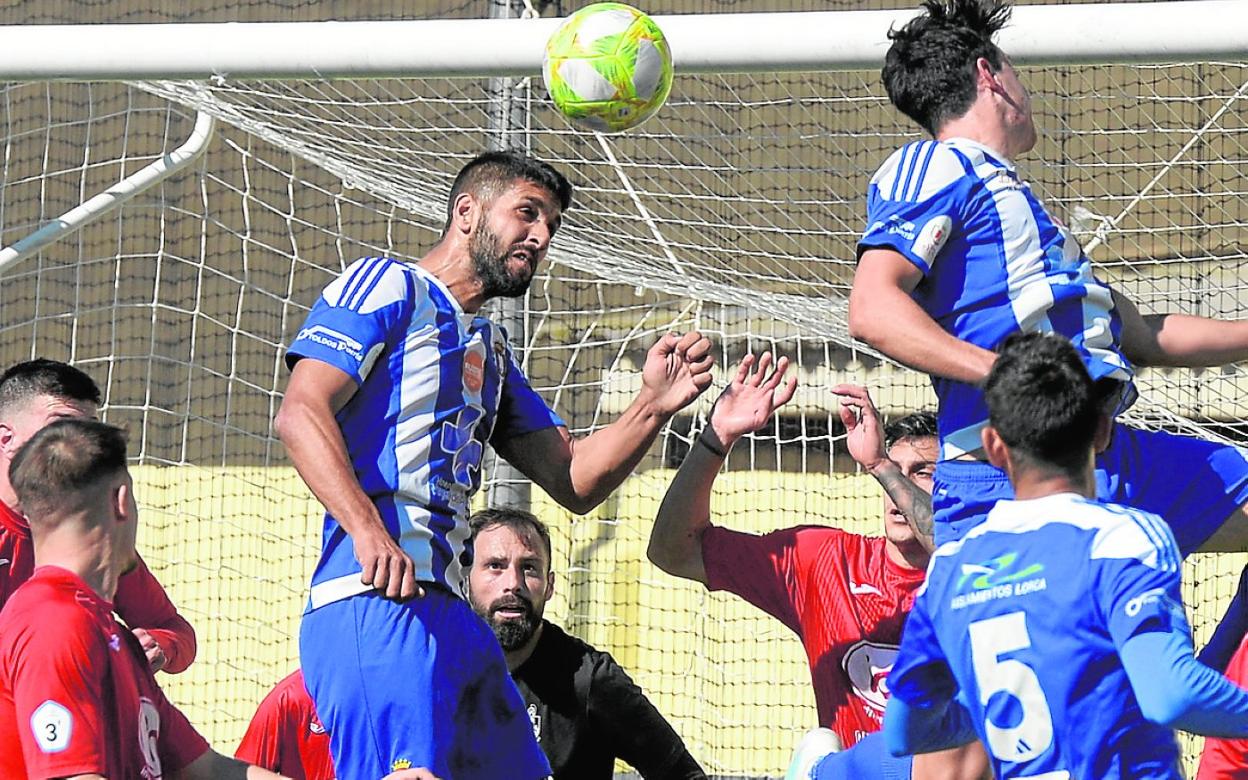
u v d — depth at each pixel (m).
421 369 14.74
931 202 13.51
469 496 15.30
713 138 23.61
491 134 22.30
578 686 19.17
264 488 30.42
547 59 17.03
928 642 12.35
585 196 24.47
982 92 14.23
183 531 31.44
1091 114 24.17
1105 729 11.22
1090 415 11.80
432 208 23.97
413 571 13.84
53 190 31.75
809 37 17.81
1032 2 24.33
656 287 23.58
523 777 15.05
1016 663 11.52
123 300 32.19
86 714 13.27
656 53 16.84
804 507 29.09
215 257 31.88
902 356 13.03
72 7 32.56
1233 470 14.20
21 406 17.64
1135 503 14.13
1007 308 13.54
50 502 14.07
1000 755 11.65
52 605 13.54
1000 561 11.75
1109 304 14.05
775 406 18.42
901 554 18.94
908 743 12.89
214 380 31.91
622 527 29.52
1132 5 17.12
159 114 31.84
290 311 31.61
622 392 28.23
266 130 23.28
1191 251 23.50
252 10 31.86
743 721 28.84
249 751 19.41
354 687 14.22
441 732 14.24
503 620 18.77
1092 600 11.27
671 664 29.09
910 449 19.39
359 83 25.56
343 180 24.73
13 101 31.56
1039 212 13.85
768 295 23.83
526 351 23.84
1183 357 15.41
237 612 30.94
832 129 25.03
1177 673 10.70
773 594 19.31
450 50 18.56
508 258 15.32
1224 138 23.41
